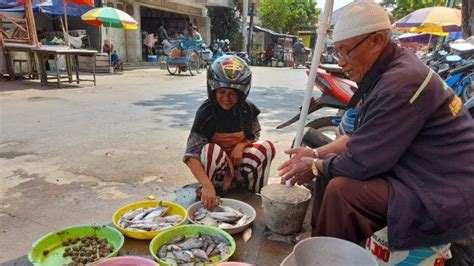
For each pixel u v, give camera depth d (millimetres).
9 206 2686
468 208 1555
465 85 3248
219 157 2535
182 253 1944
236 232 2264
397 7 22906
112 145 4250
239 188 2975
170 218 2344
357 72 1799
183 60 12625
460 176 1588
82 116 5707
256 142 2824
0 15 9391
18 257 2061
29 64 10180
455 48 3814
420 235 1582
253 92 9242
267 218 2273
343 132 2652
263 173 2791
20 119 5367
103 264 1706
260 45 26344
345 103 3434
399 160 1663
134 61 16703
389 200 1623
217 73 2375
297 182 1993
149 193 2977
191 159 2523
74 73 12062
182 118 5789
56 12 11789
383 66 1717
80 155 3865
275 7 28766
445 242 1587
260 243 2199
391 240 1607
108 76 11805
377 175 1692
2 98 7012
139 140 4488
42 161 3650
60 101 6879
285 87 10508
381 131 1582
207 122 2598
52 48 8836
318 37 2283
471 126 1683
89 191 2992
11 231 2340
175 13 20531
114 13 11727
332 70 3586
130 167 3561
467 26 4309
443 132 1601
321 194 2086
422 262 1814
